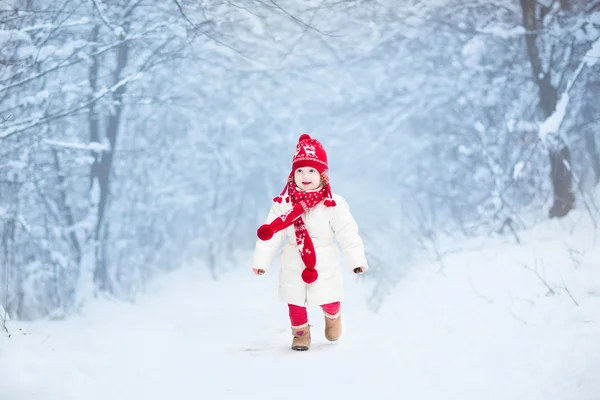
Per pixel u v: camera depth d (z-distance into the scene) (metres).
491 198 9.22
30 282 9.80
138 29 9.72
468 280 6.50
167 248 12.71
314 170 4.88
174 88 11.38
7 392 3.77
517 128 9.52
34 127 9.44
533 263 6.43
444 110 11.05
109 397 3.65
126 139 11.45
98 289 10.40
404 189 11.23
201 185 13.16
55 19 9.31
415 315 5.73
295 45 11.05
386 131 11.66
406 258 8.53
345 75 11.76
